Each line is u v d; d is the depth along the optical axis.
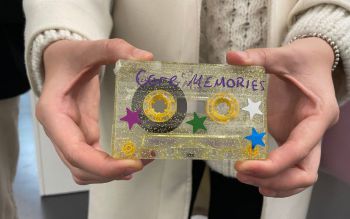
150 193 0.38
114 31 0.35
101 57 0.24
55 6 0.28
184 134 0.23
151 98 0.23
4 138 0.51
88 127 0.27
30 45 0.28
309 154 0.26
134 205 0.38
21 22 0.47
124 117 0.23
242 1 0.33
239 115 0.24
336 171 0.56
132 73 0.23
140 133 0.23
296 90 0.27
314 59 0.26
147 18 0.33
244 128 0.24
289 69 0.25
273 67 0.25
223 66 0.24
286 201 0.38
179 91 0.23
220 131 0.24
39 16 0.28
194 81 0.23
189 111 0.23
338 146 0.55
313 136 0.24
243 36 0.34
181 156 0.23
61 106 0.25
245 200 0.40
